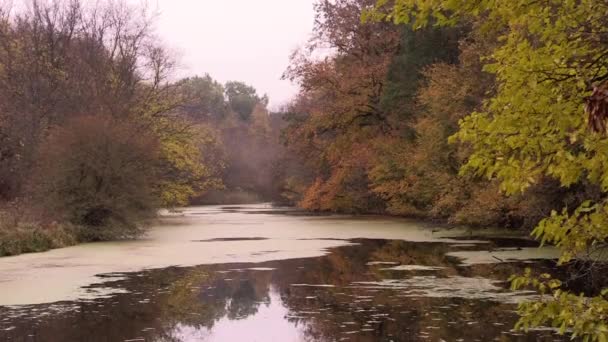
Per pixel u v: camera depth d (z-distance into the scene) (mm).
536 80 4336
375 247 21922
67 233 23188
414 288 13398
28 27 36906
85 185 24703
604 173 4320
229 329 10109
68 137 24781
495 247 21141
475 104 24156
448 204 26406
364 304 11797
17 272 16031
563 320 4270
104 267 17000
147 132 34375
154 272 16078
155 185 29953
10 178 31797
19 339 9422
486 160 4566
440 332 9586
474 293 12672
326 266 17078
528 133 4375
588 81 4184
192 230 30141
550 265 16344
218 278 15086
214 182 46062
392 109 35688
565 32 4715
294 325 10312
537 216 19094
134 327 10258
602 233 4344
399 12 4695
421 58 33000
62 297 12672
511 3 4461
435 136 26547
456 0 4438
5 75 35094
